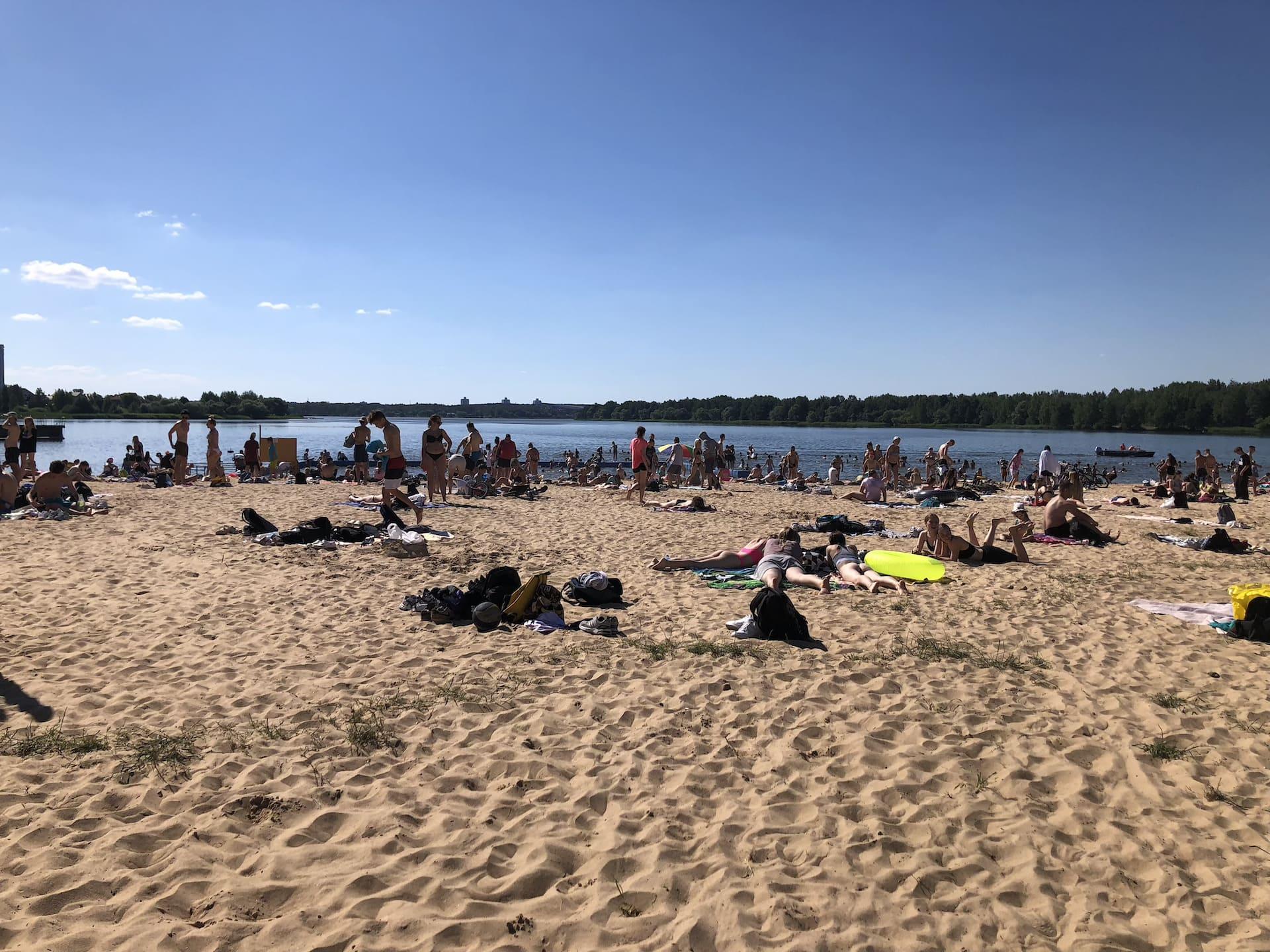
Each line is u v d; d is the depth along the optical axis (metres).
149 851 3.62
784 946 3.07
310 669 6.18
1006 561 11.83
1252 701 5.83
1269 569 11.55
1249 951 3.06
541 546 12.31
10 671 5.91
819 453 66.81
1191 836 3.93
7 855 3.48
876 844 3.83
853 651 6.95
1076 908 3.37
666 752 4.84
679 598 8.95
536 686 5.92
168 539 11.69
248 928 3.09
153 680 5.84
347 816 3.98
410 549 11.00
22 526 12.48
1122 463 61.09
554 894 3.40
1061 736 5.15
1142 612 8.64
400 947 3.03
